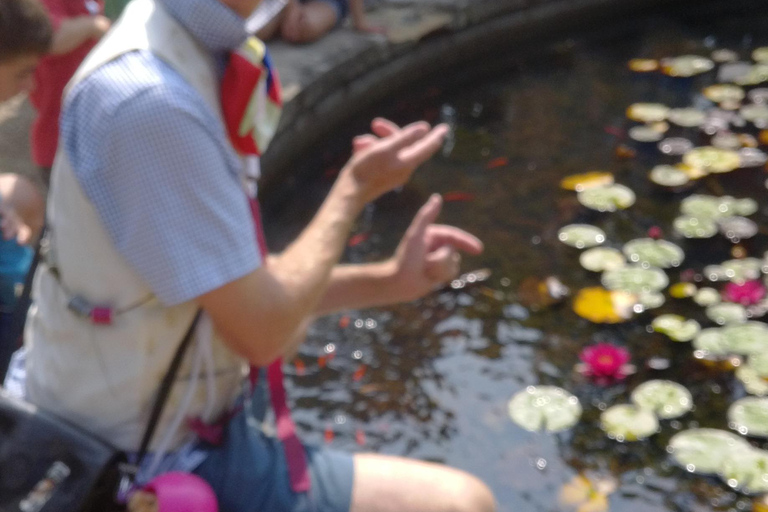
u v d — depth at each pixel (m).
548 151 3.85
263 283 1.33
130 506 1.36
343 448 2.41
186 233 1.26
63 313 1.38
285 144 3.73
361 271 1.72
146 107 1.24
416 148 1.49
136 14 1.34
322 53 4.16
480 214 3.40
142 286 1.32
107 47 1.31
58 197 1.35
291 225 3.46
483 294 2.98
